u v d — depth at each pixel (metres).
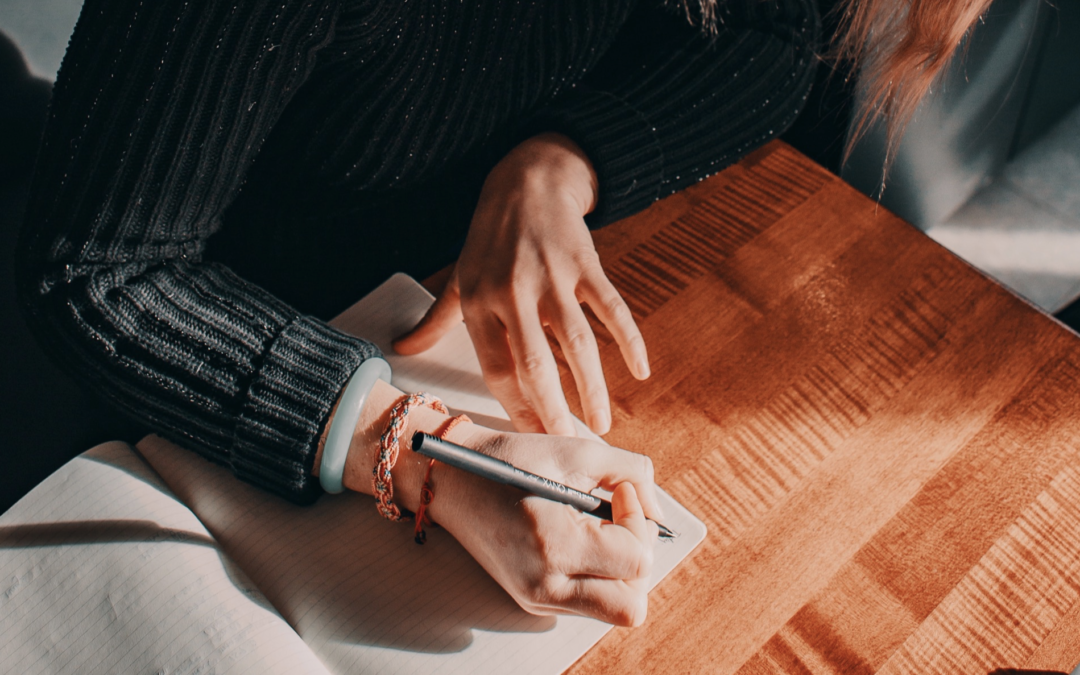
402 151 0.70
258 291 0.60
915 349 0.63
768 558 0.52
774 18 0.83
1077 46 0.93
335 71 0.62
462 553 0.51
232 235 0.70
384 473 0.50
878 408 0.59
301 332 0.55
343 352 0.54
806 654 0.48
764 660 0.47
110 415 0.71
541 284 0.59
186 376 0.54
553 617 0.48
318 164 0.68
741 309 0.65
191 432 0.54
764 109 0.77
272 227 0.71
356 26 0.58
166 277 0.58
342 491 0.54
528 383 0.55
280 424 0.51
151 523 0.49
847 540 0.52
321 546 0.51
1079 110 0.98
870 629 0.49
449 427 0.52
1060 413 0.59
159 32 0.50
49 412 0.71
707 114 0.73
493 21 0.67
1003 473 0.56
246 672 0.42
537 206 0.63
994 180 1.10
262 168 0.67
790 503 0.54
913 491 0.55
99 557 0.47
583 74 0.80
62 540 0.48
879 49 0.70
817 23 0.88
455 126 0.71
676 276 0.68
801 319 0.65
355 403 0.52
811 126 1.03
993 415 0.59
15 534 0.48
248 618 0.45
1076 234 1.03
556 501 0.47
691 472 0.56
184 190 0.56
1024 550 0.52
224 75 0.53
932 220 1.09
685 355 0.63
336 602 0.48
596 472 0.50
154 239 0.57
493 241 0.62
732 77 0.76
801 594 0.50
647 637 0.48
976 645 0.48
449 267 0.71
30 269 0.55
